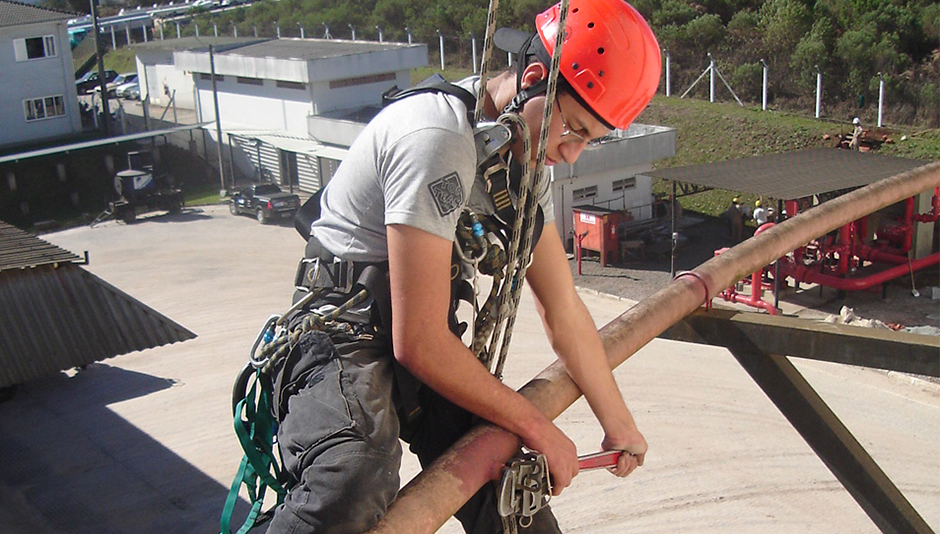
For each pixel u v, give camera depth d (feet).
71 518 55.26
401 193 5.36
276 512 5.14
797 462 52.90
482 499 6.24
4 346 63.36
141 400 71.82
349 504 4.87
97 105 198.49
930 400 59.88
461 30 175.01
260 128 152.56
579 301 6.82
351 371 5.56
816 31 128.26
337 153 133.49
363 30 195.00
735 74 133.28
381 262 5.81
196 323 88.74
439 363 5.38
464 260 5.85
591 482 52.47
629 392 63.57
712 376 65.62
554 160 6.15
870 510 8.91
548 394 6.37
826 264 82.02
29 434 67.31
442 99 5.60
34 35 169.27
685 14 146.00
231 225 127.44
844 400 60.59
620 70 5.87
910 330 70.69
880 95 117.80
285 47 166.71
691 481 51.75
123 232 128.36
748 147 119.96
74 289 67.36
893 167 83.41
